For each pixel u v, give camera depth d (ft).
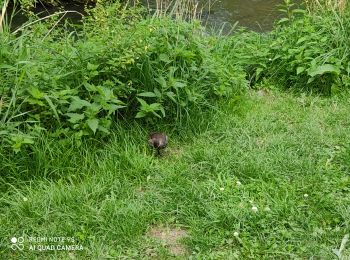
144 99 17.10
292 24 22.57
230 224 12.95
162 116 17.15
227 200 13.87
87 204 13.73
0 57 15.58
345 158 15.37
